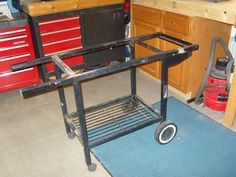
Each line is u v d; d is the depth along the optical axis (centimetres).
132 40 217
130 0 318
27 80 293
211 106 258
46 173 196
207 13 226
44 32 280
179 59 194
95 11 301
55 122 254
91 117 239
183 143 218
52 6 272
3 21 256
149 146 217
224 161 199
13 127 248
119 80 328
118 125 228
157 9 273
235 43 276
